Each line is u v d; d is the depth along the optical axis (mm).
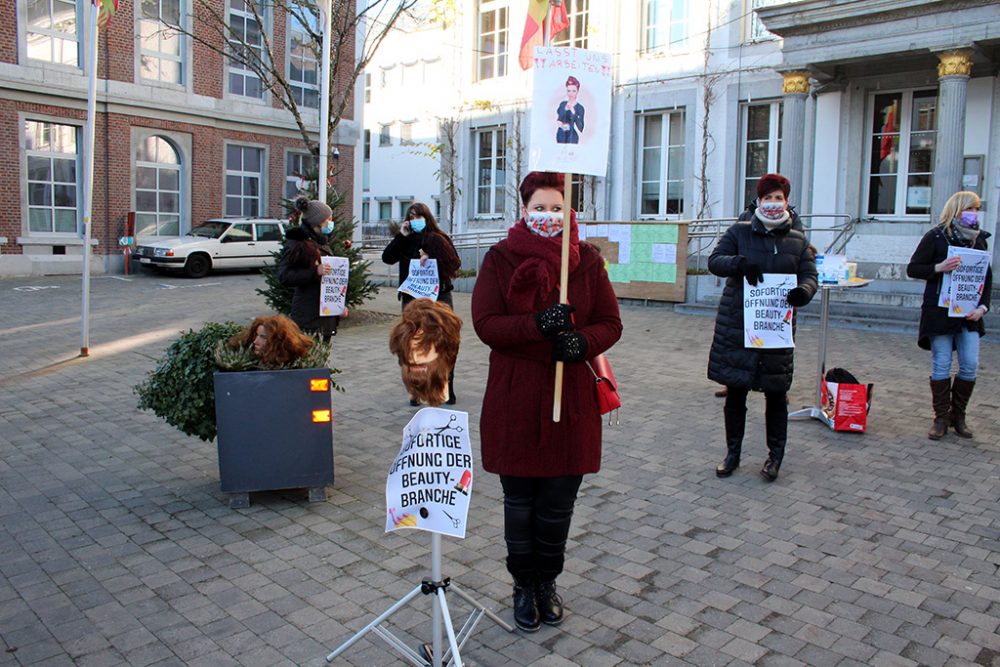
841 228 15586
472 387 8398
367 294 13359
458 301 16547
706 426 6906
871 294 13625
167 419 5148
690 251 18328
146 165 23125
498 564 4223
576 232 3346
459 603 3779
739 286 5359
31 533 4574
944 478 5551
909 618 3652
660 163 19797
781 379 5285
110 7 9391
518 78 22172
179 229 23922
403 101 40156
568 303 3309
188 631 3514
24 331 11984
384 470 5738
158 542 4461
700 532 4637
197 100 23656
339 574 4086
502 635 3484
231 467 4898
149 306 15109
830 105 16172
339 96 26375
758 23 17766
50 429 6715
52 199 21438
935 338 6422
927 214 15453
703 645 3416
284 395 4926
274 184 25734
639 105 19719
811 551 4379
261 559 4258
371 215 42344
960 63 13328
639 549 4402
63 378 8719
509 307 3293
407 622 3600
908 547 4430
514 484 3432
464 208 23656
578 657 3316
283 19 25047
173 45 23297
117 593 3865
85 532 4598
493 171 23156
